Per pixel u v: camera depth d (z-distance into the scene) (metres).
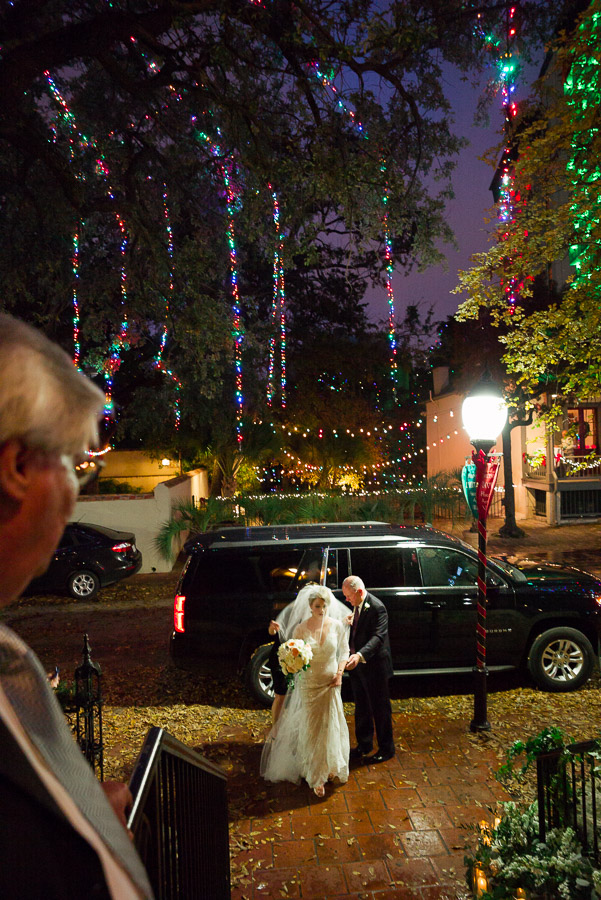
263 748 6.33
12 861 0.52
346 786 5.64
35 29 8.97
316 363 25.97
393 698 7.72
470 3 9.85
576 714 7.05
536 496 23.66
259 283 24.09
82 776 0.62
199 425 22.39
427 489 20.14
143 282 12.35
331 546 7.66
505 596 7.59
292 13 9.06
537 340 9.63
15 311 14.78
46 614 12.03
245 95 10.16
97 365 15.63
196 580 7.48
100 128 11.54
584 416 21.92
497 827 4.26
